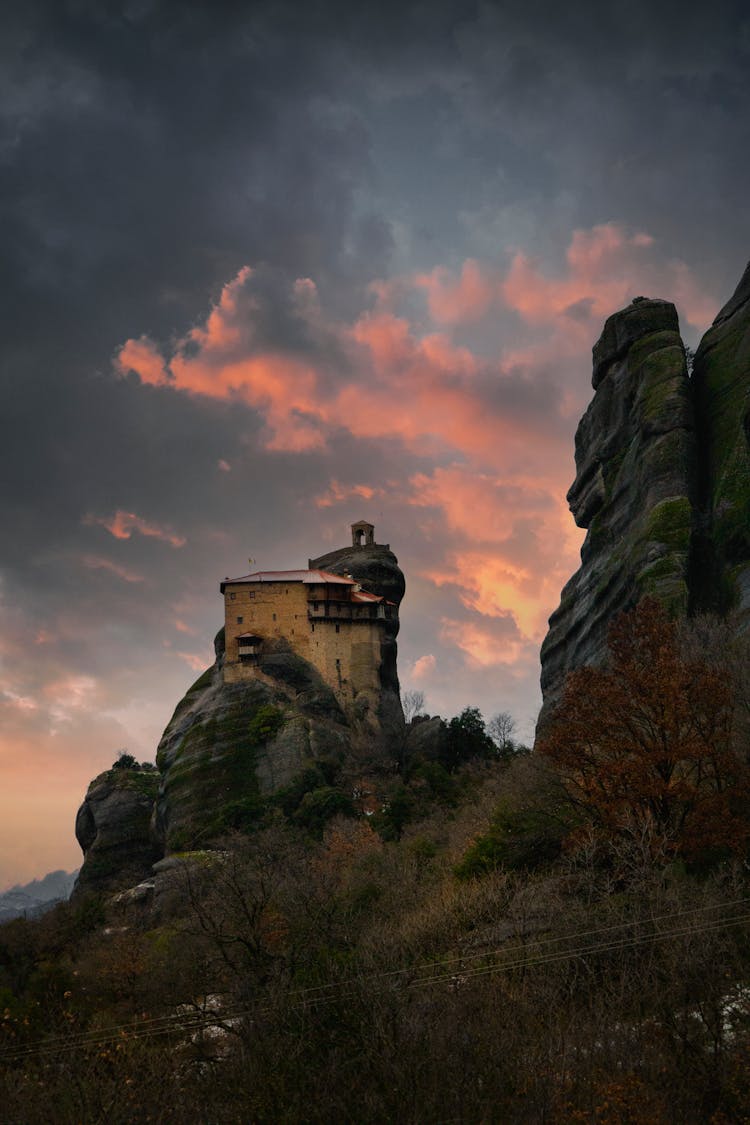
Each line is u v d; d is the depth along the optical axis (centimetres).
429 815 10106
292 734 12719
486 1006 3123
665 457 9656
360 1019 3088
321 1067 3008
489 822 5994
